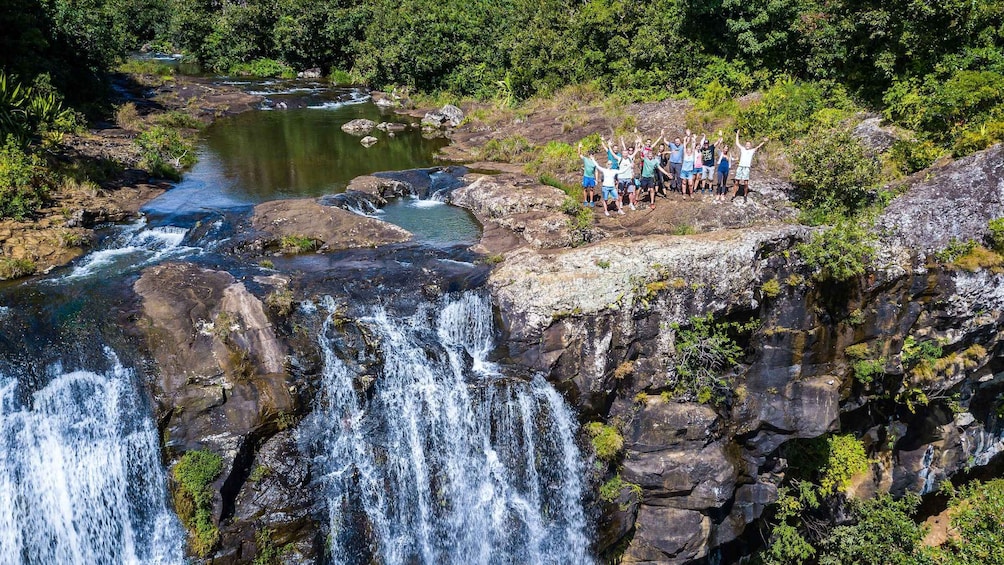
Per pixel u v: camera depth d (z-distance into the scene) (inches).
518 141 1304.1
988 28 1074.1
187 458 570.3
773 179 951.0
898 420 801.6
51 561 569.3
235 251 788.0
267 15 2410.2
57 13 1363.2
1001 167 735.7
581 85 1593.3
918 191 758.5
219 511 568.7
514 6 1978.3
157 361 594.2
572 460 671.1
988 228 719.1
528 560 684.1
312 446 609.3
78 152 1038.4
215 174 1123.3
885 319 712.4
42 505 562.9
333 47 2412.6
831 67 1269.7
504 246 826.2
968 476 911.0
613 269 658.8
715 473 665.0
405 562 649.6
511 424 653.3
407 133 1503.4
